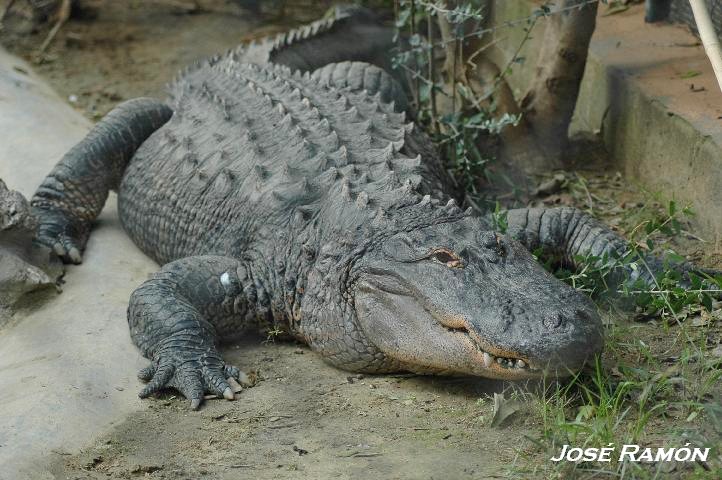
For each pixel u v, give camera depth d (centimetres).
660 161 768
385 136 714
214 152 709
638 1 1020
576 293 508
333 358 583
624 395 499
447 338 511
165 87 923
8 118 936
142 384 572
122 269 730
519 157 858
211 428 521
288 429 514
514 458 462
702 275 626
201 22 1333
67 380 563
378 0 1307
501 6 1014
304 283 595
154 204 732
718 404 480
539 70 870
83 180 774
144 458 493
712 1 818
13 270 666
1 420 524
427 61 880
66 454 498
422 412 521
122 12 1376
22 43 1266
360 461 474
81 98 1088
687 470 436
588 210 776
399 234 546
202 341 584
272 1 1365
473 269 516
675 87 796
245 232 643
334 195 602
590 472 439
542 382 512
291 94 773
